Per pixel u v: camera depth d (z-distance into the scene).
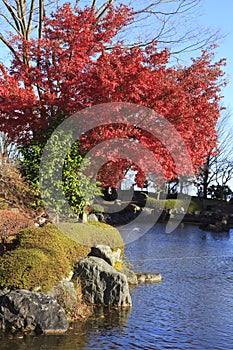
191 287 10.98
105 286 9.00
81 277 8.98
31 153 11.27
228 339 7.22
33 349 6.39
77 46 11.46
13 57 13.84
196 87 12.03
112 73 10.59
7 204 11.01
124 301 8.96
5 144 15.57
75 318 7.93
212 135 12.20
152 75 10.99
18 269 7.74
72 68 11.26
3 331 7.05
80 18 11.93
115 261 10.77
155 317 8.29
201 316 8.47
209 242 20.95
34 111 11.56
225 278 12.33
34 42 12.02
